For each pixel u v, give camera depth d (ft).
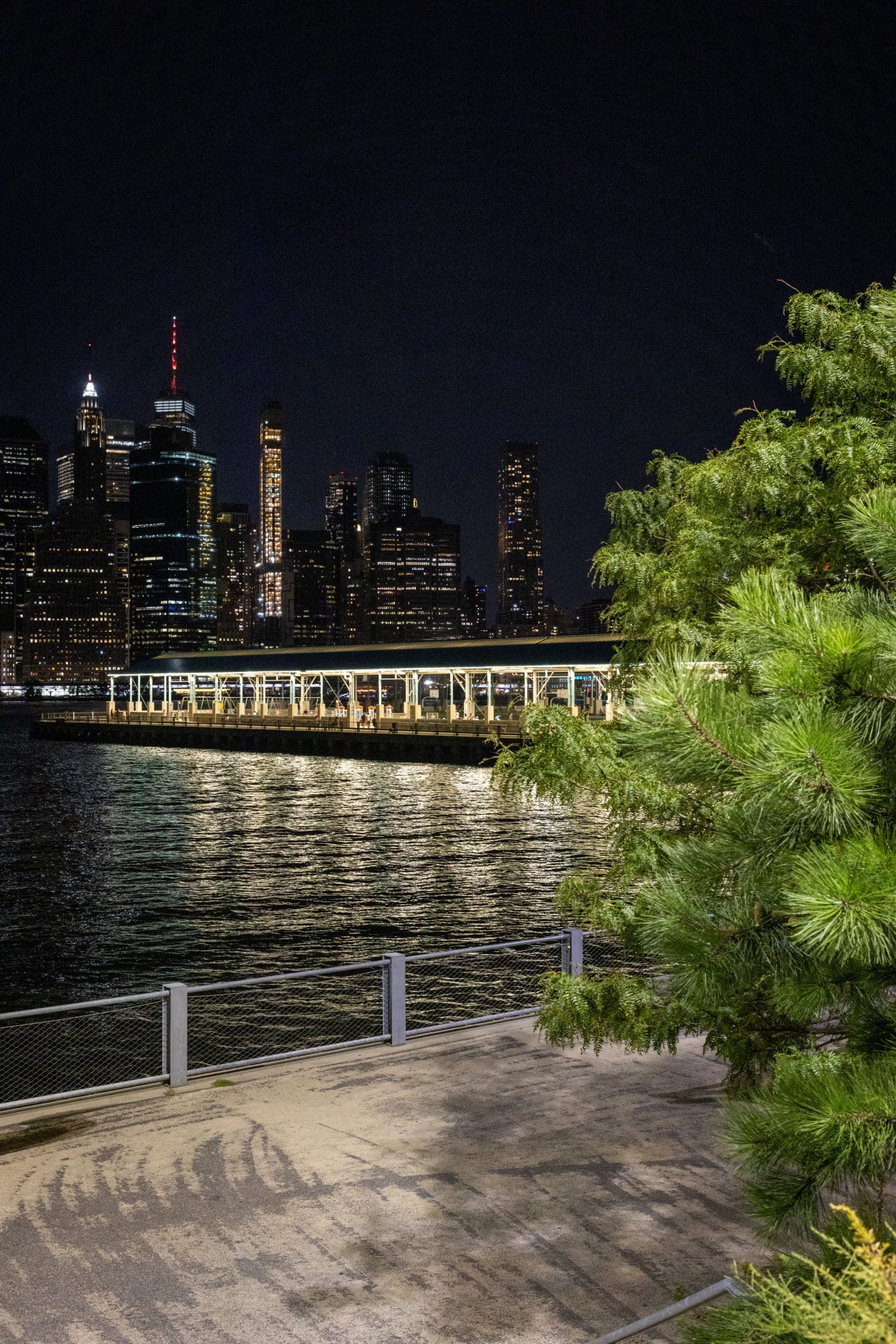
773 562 24.73
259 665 405.18
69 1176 23.49
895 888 8.90
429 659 341.21
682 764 10.30
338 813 188.96
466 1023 34.86
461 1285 18.52
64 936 95.45
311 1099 28.30
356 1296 18.17
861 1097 9.70
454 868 129.29
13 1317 17.71
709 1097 27.94
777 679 9.62
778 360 27.14
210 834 164.45
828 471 25.85
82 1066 59.36
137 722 433.89
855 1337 7.23
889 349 24.98
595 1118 26.53
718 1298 17.16
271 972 82.28
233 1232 20.66
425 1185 22.66
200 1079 30.17
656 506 32.07
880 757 10.16
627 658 28.81
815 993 11.77
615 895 22.16
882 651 9.55
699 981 11.75
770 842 10.64
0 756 354.13
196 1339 16.94
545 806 191.31
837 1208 8.24
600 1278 18.62
